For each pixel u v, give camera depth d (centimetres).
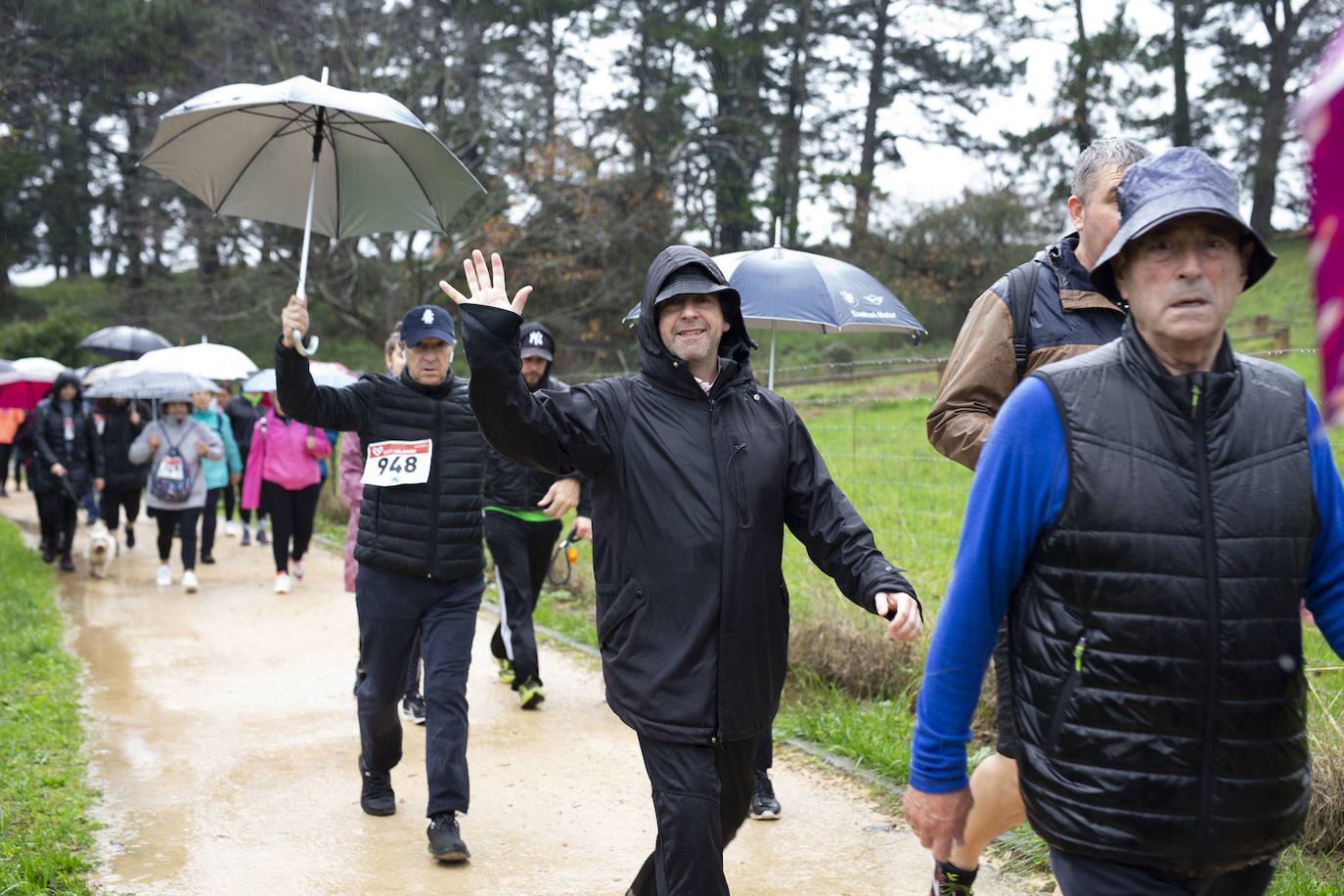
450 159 463
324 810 487
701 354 304
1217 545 184
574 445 299
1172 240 188
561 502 460
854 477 771
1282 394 195
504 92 2236
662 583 293
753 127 2853
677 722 288
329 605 984
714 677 289
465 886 408
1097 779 188
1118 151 286
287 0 2195
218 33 2370
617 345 2625
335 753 570
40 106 2866
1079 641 191
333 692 694
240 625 899
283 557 1044
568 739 591
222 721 628
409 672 467
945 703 212
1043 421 197
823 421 865
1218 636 183
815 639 632
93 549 1131
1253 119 2209
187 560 1053
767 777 467
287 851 440
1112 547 188
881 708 564
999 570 202
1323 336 48
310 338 429
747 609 294
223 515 1688
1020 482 198
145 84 3142
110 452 1188
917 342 597
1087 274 298
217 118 463
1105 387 195
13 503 1975
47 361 1719
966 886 302
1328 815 385
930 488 730
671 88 2717
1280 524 187
